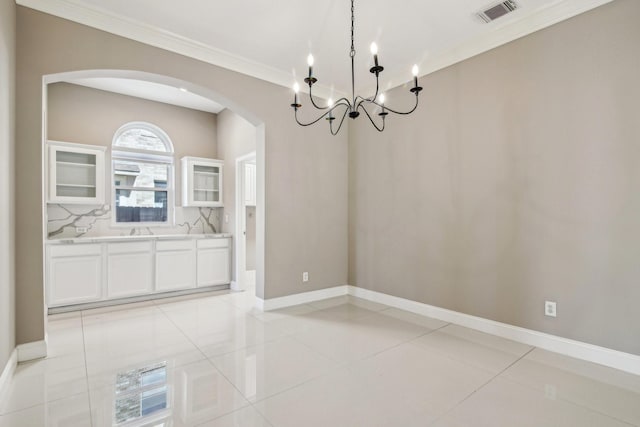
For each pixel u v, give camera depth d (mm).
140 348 2721
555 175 2598
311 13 2658
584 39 2439
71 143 4016
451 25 2824
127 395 2016
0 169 1964
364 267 4297
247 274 5699
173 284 4477
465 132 3189
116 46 2760
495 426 1730
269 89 3748
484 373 2289
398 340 2889
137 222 4867
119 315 3627
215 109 5355
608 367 2348
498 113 2939
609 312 2352
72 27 2580
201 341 2871
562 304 2576
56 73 2525
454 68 3270
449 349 2691
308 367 2385
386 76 3854
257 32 2941
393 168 3902
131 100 4766
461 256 3244
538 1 2512
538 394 2025
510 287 2885
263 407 1895
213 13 2664
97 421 1767
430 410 1869
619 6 2289
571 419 1784
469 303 3189
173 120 5137
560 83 2562
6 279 2102
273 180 3816
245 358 2535
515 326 2859
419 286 3641
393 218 3916
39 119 2473
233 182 5016
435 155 3455
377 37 3018
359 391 2066
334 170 4375
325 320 3434
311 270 4172
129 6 2576
